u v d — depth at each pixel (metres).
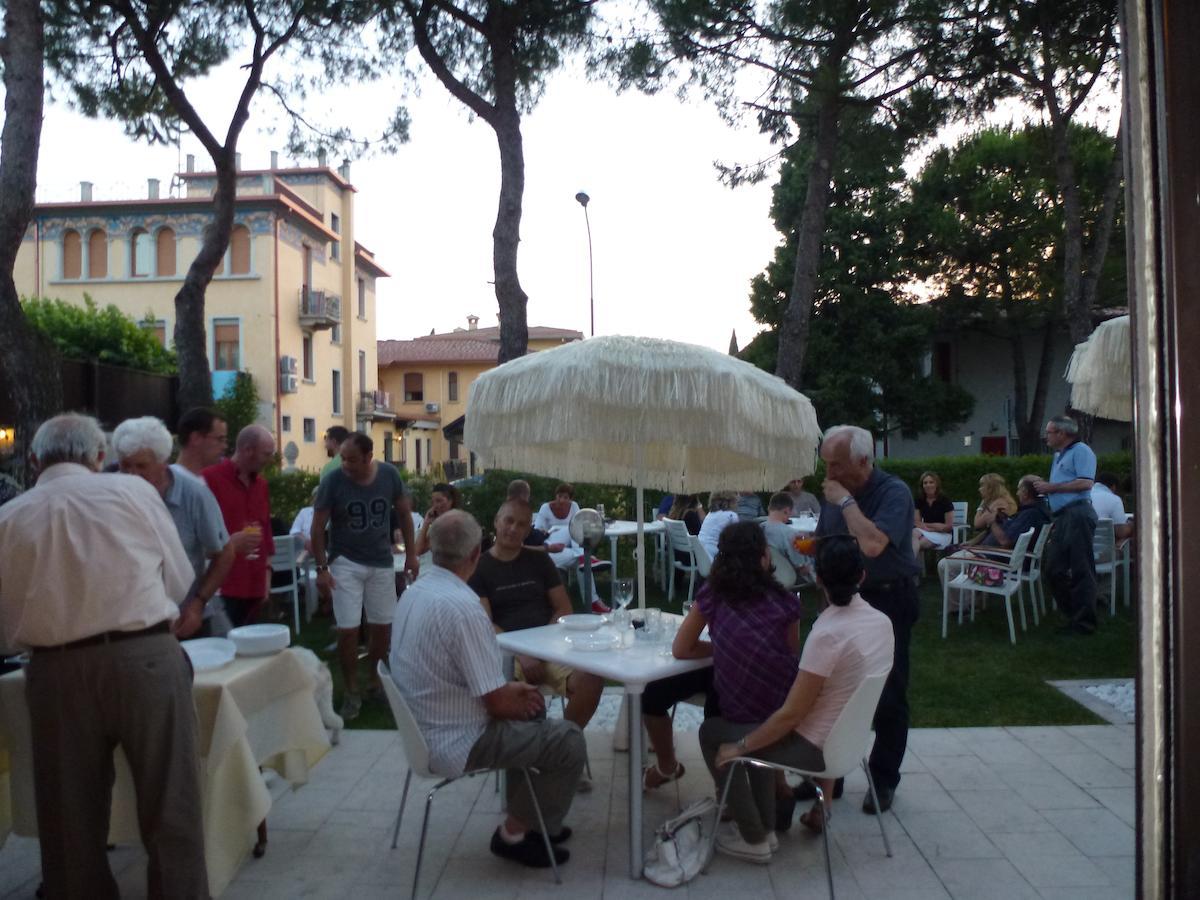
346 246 32.25
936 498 10.30
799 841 3.72
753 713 3.47
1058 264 21.27
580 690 4.15
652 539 10.53
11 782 3.19
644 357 3.63
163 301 26.23
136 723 2.69
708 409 3.59
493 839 3.59
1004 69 10.98
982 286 22.61
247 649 3.52
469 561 3.45
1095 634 7.45
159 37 10.86
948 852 3.60
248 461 4.63
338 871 3.50
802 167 22.41
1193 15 0.94
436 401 44.69
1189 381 0.93
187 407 11.20
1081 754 4.70
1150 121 0.96
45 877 2.74
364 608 5.69
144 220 26.16
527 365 3.90
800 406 4.00
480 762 3.29
